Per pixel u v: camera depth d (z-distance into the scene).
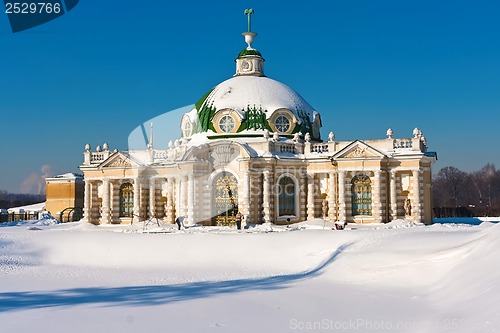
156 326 18.47
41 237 44.41
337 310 21.06
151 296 24.84
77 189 94.62
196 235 43.81
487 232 29.89
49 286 29.05
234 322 19.06
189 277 32.31
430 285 25.05
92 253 40.84
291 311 20.92
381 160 60.91
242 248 39.91
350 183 62.78
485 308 17.53
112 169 68.94
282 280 30.09
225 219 63.06
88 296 25.16
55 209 94.06
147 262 38.75
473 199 167.50
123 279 31.78
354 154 61.75
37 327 18.38
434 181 176.12
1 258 39.38
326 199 64.62
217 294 25.19
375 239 36.28
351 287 26.50
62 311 21.08
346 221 61.97
